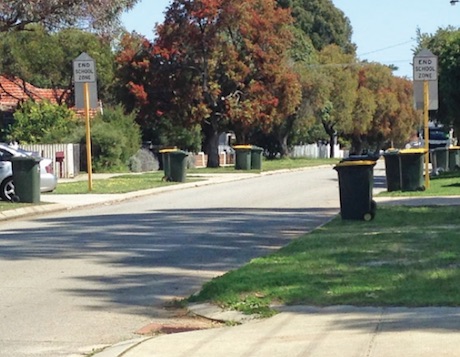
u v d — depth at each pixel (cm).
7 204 2575
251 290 1135
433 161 3991
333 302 1051
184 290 1253
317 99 6725
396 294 1065
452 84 3806
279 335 927
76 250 1650
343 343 870
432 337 864
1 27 2548
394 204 2362
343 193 1928
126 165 4931
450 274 1173
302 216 2262
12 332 1012
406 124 8788
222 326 1009
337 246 1492
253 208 2536
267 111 5438
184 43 5219
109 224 2127
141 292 1239
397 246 1461
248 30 5266
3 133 5172
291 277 1193
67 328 1032
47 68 5841
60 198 2931
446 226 1766
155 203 2828
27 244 1753
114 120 5000
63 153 4272
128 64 5325
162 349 901
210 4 5138
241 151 5041
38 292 1242
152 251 1628
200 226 2042
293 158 7588
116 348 923
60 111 4831
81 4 2581
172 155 3788
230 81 5338
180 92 5259
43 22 2597
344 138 8969
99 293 1234
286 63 5950
